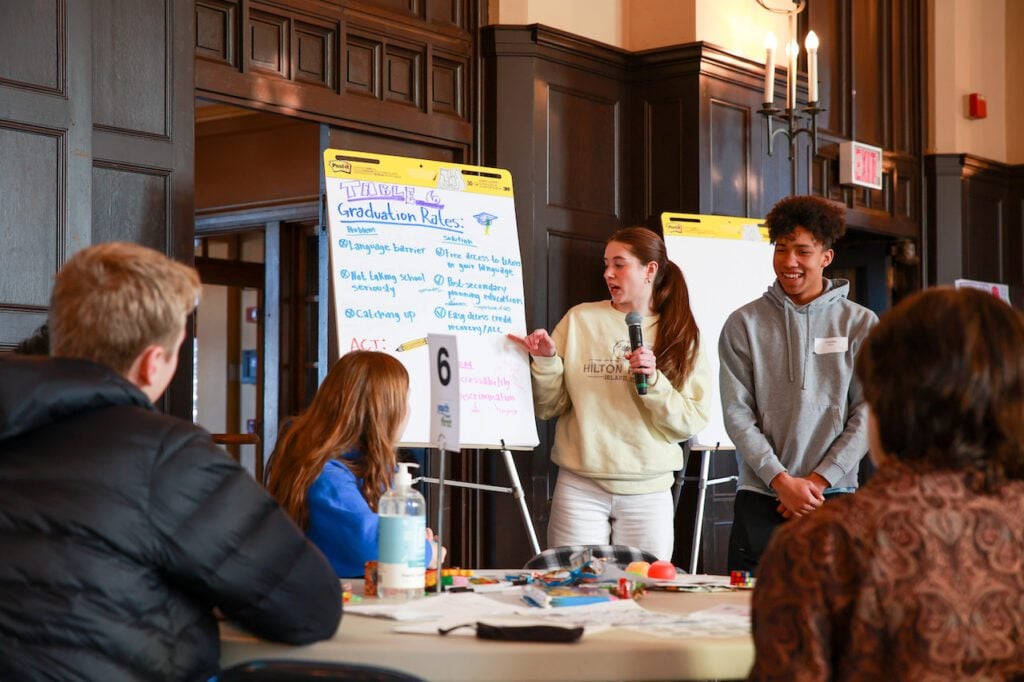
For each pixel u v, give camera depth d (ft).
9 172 10.87
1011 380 4.29
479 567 16.75
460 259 14.19
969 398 4.27
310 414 8.41
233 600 5.49
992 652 4.16
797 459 11.02
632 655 5.61
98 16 12.15
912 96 23.85
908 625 4.16
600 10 18.39
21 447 5.39
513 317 14.44
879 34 23.03
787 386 11.18
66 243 11.20
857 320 11.25
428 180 14.26
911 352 4.38
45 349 9.18
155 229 12.63
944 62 24.40
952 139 24.29
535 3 17.33
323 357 15.76
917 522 4.25
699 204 17.99
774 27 19.95
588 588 7.48
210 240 24.86
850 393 11.21
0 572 5.14
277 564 5.55
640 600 7.25
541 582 7.95
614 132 18.40
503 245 14.61
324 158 13.64
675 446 13.21
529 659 5.56
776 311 11.43
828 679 4.20
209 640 5.54
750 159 19.07
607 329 13.29
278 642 5.77
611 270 13.23
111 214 12.26
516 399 13.99
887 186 23.06
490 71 16.97
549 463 17.24
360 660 5.64
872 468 22.09
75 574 5.13
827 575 4.25
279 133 22.52
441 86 16.56
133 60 12.44
